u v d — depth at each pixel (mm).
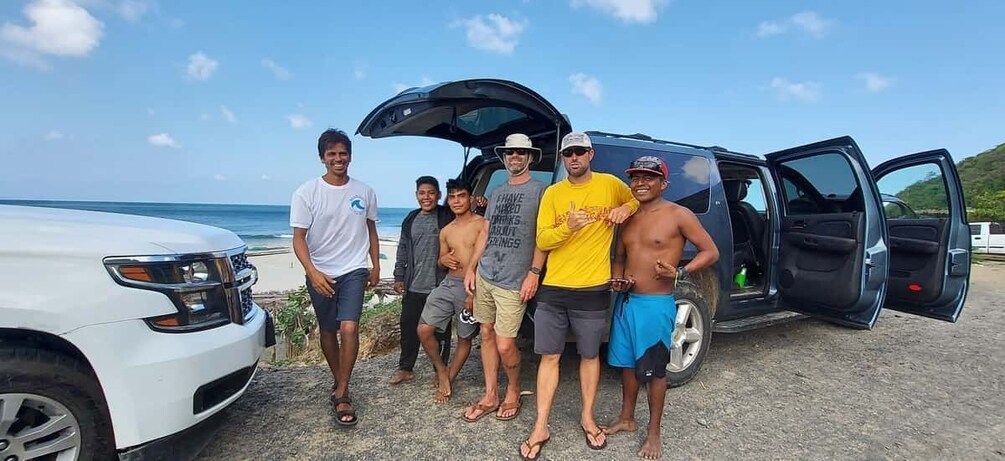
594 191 2863
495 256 3109
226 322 2500
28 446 2006
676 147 3969
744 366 4266
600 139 3594
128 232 2289
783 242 4660
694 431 3051
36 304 1967
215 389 2420
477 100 3209
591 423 2885
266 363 4898
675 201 3785
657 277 2744
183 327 2291
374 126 3834
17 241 2021
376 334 5168
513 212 3100
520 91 3191
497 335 3102
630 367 2877
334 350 3270
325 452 2766
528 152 3127
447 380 3502
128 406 2111
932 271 4598
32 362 1986
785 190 4844
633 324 2771
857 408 3436
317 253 3221
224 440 2887
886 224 4215
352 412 3100
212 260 2492
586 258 2828
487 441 2916
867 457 2781
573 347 4719
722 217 4078
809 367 4273
